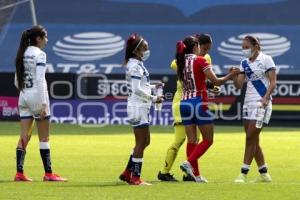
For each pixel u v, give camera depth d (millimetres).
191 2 106188
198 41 40719
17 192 35219
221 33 103375
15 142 65000
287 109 86875
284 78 87000
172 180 41406
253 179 43156
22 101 39969
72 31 104125
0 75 87188
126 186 37812
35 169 46781
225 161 52625
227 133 76625
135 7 106250
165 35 104125
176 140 41562
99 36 103750
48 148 40219
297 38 102812
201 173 45969
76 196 34125
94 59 102500
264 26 103812
